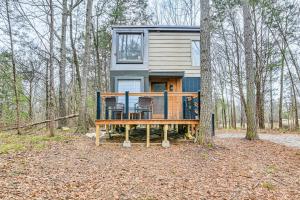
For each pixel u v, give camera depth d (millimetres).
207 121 9641
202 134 9703
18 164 6727
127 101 10352
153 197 5035
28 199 4594
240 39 23125
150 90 13125
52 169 6539
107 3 19391
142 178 6199
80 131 13148
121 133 12320
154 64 12766
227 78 27609
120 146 9938
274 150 9484
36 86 29500
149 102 10328
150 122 10141
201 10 9711
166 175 6473
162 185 5746
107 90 26484
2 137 11391
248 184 5863
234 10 21203
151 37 12938
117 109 10727
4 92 20406
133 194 5172
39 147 8977
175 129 12750
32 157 7566
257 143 10945
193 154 8555
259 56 22141
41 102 32688
